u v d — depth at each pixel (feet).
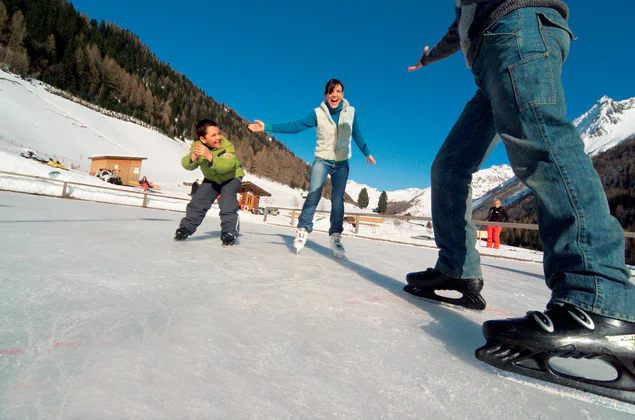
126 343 2.30
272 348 2.47
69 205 19.53
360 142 9.48
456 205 4.29
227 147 8.40
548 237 2.71
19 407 1.52
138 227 10.52
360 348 2.66
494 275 9.38
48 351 2.07
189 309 3.15
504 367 2.44
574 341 2.28
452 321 3.74
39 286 3.34
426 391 2.08
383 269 7.61
